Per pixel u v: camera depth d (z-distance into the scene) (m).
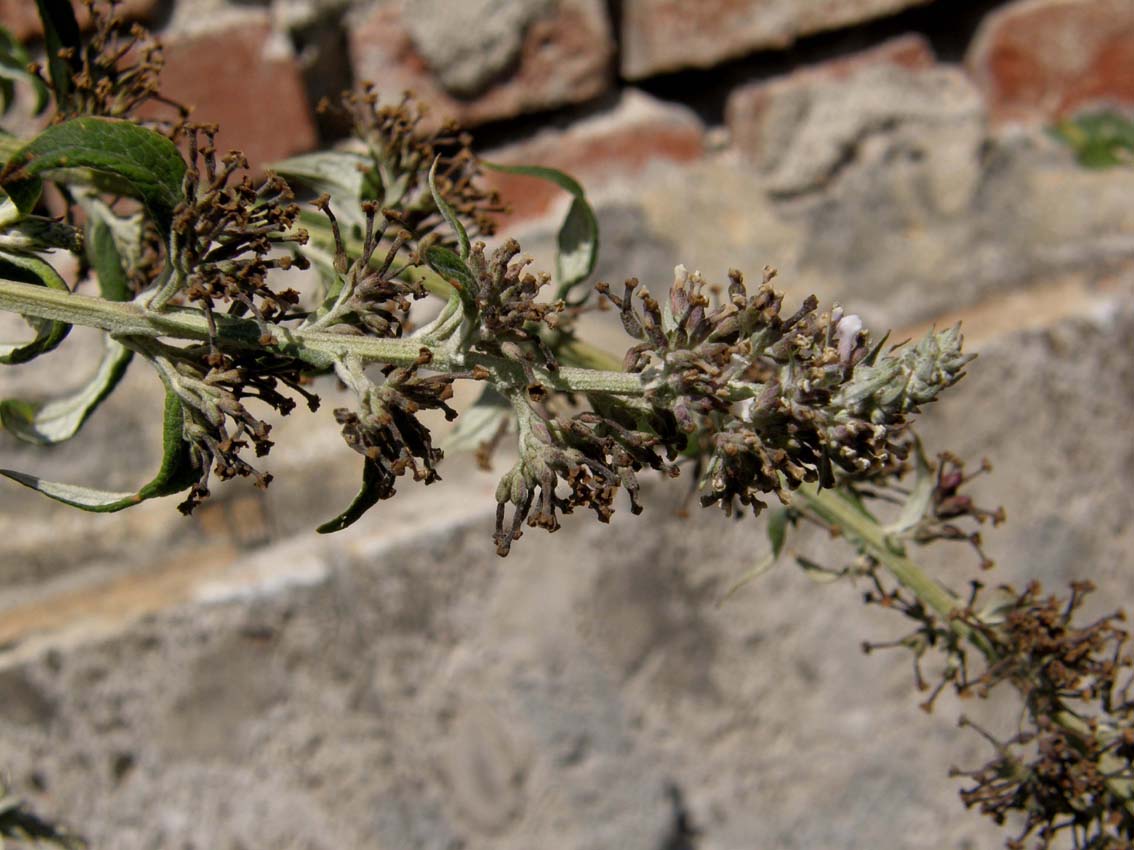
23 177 0.24
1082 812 0.36
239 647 0.56
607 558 0.58
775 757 0.62
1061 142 0.68
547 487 0.26
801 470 0.26
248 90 0.59
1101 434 0.62
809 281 0.64
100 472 0.58
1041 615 0.36
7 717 0.55
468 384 0.58
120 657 0.55
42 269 0.26
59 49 0.33
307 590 0.56
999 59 0.68
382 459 0.25
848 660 0.62
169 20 0.58
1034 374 0.61
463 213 0.35
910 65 0.67
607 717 0.60
